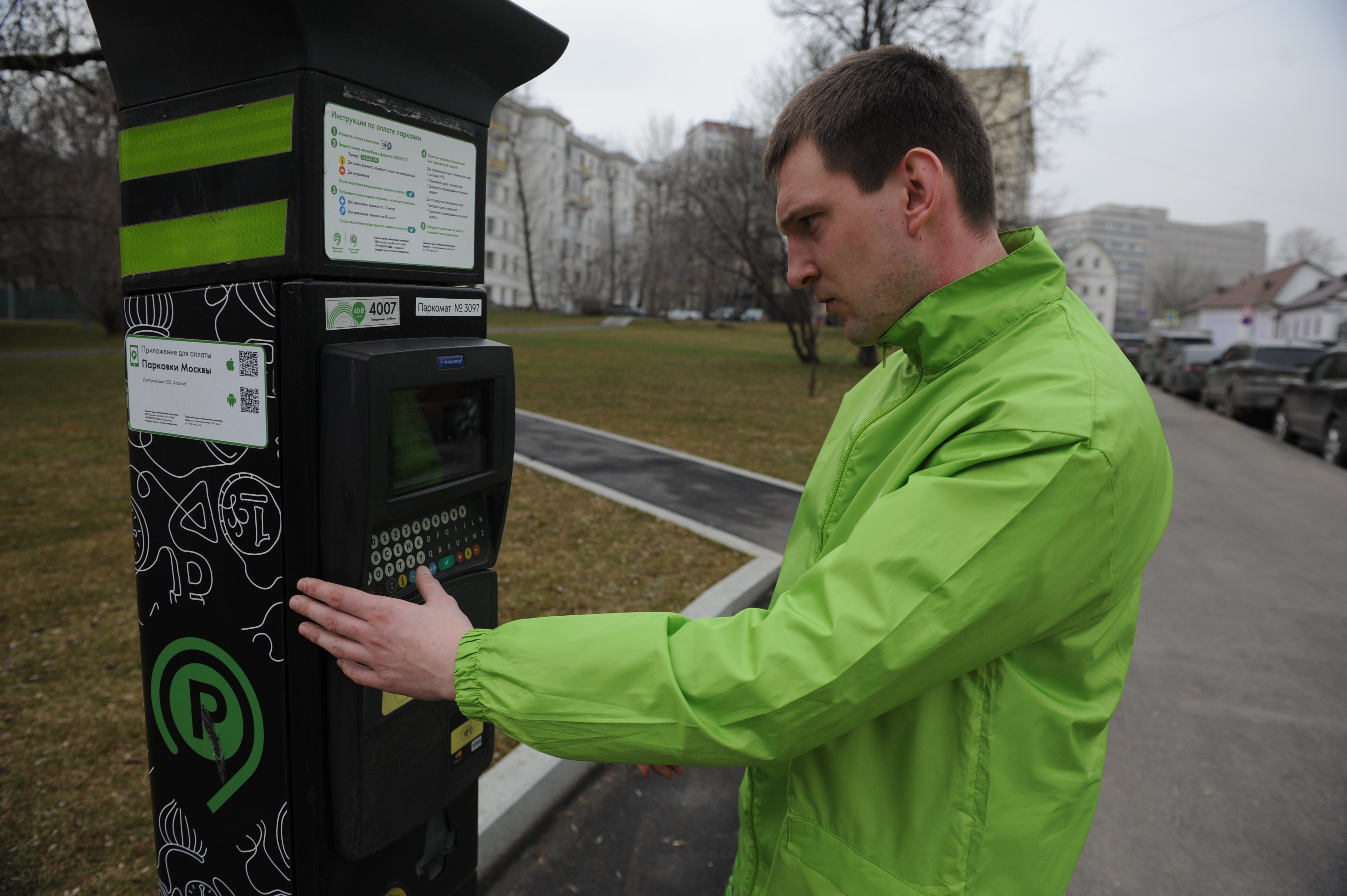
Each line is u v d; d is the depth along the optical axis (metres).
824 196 0.96
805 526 1.19
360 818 1.20
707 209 20.05
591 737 0.84
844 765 0.94
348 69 1.06
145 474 1.24
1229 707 3.57
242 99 1.06
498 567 4.73
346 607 1.01
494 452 1.33
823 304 1.05
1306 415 11.15
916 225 0.94
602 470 7.62
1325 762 3.13
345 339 1.10
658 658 0.82
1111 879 2.45
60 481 6.64
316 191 1.04
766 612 0.87
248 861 1.27
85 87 8.16
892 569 0.79
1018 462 0.79
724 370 19.78
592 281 60.56
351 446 1.06
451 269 1.28
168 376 1.19
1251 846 2.62
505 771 2.62
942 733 0.89
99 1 1.10
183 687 1.28
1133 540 0.85
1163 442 0.91
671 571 4.79
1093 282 78.06
